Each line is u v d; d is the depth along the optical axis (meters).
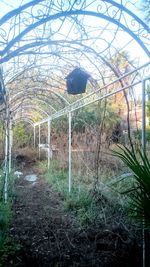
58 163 10.67
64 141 10.32
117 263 3.68
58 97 8.45
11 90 6.89
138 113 6.36
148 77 3.23
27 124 16.56
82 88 4.32
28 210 6.23
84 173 7.55
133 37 3.08
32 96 9.23
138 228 4.02
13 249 3.93
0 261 3.57
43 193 7.92
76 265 3.68
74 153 8.66
